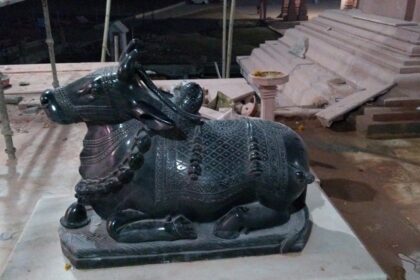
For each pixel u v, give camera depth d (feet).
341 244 6.38
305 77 20.04
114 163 5.69
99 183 5.68
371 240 9.51
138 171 5.65
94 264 5.83
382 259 8.89
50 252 6.25
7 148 11.41
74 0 44.09
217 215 6.07
